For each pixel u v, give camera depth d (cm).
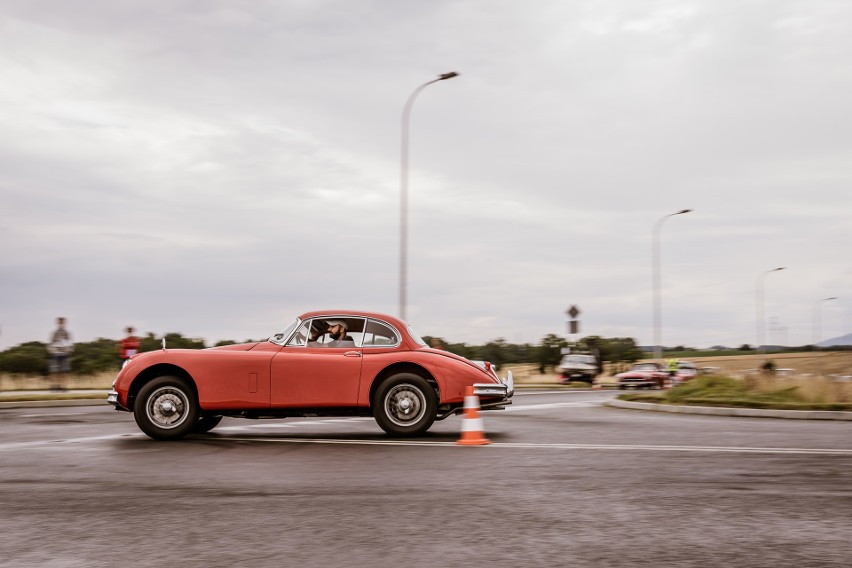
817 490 721
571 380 4584
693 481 769
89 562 490
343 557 500
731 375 2216
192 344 4144
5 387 2936
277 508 645
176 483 763
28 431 1288
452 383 1146
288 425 1423
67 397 2186
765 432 1260
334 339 1182
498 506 650
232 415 1173
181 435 1148
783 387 2009
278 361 1151
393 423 1162
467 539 543
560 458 934
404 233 2816
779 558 497
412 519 604
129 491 721
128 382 1157
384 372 1179
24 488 737
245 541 539
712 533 560
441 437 1185
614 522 593
